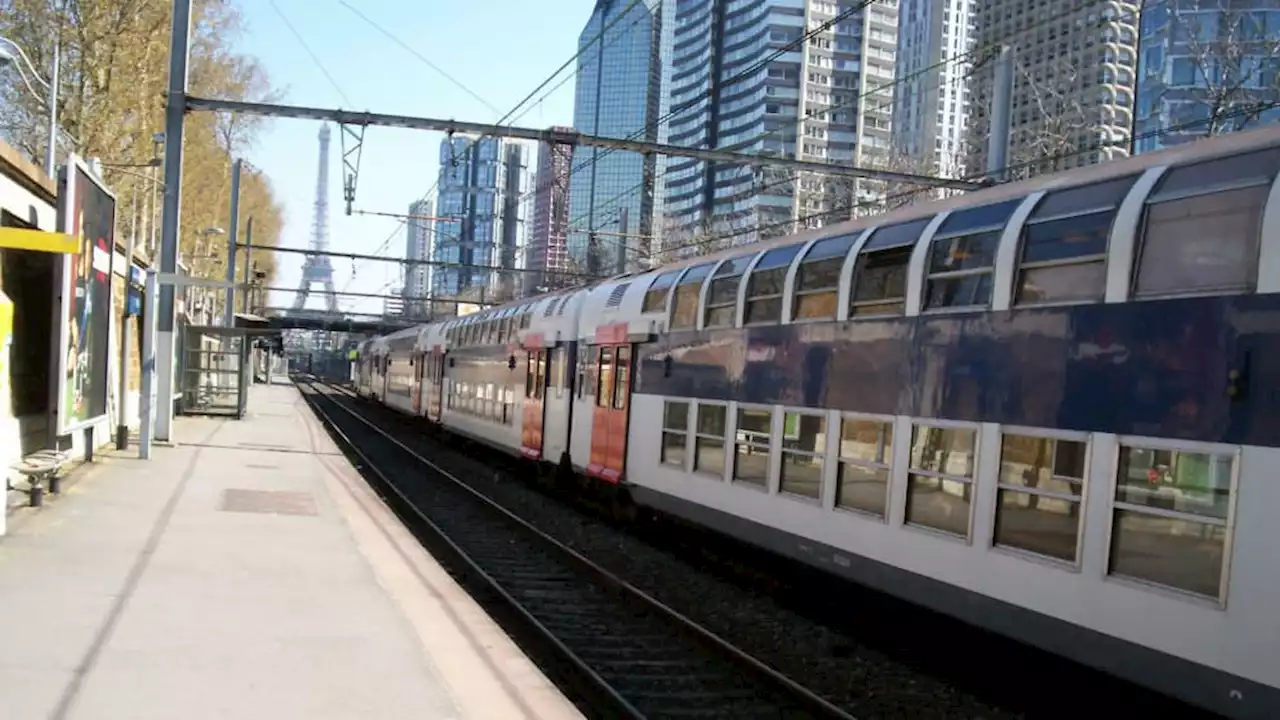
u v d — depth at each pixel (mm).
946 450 8406
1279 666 5574
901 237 9414
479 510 17750
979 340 8133
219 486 14453
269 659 6281
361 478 17766
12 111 28328
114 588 7797
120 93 27359
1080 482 7016
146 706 5281
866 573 9320
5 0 25438
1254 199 6105
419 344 38812
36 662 5871
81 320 12867
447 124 16719
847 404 9820
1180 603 6180
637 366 15539
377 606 7930
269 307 70062
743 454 11883
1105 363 6918
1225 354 6094
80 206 12227
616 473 15977
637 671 8445
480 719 5535
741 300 12195
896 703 7738
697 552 14094
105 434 18859
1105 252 7047
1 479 9297
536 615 10250
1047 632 7188
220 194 44406
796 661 8852
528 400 21766
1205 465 6148
